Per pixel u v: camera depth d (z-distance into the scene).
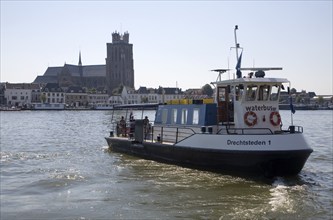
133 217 15.13
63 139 50.50
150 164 26.38
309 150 21.27
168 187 19.72
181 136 26.30
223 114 24.52
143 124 29.23
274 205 16.25
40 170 24.91
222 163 22.42
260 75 23.58
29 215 15.53
